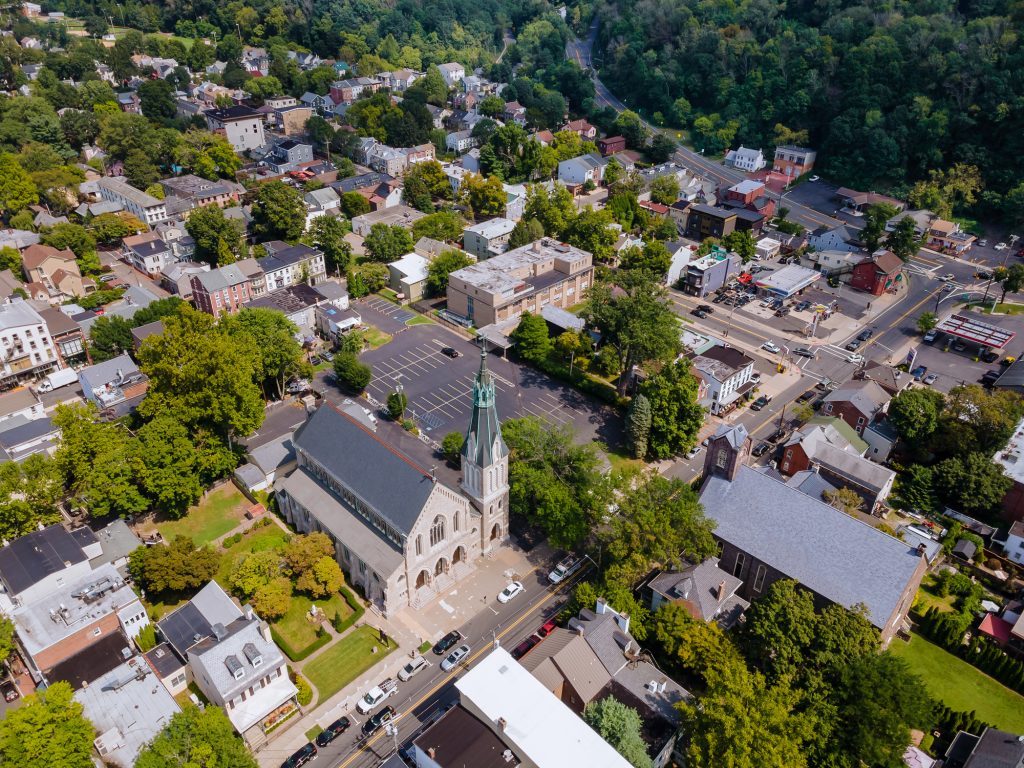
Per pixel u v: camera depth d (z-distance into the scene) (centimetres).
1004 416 12569
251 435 13400
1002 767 7525
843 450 12556
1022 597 10569
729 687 7356
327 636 9881
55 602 9625
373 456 10738
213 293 17175
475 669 8238
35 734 7206
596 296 14700
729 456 10569
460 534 10756
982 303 19538
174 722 7388
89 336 16350
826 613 8456
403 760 8325
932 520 12038
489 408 10162
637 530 9775
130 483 11450
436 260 19350
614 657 8788
